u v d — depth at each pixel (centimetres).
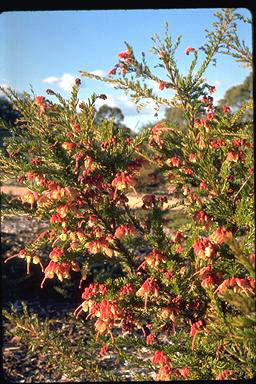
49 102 271
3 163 269
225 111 305
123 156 273
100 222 278
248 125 279
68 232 262
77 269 266
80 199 265
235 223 260
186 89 283
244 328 185
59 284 631
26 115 268
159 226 263
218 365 248
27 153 272
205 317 259
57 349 291
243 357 226
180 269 259
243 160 282
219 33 284
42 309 578
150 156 292
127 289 259
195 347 249
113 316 253
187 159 275
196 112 287
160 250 258
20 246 727
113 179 273
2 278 623
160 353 263
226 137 280
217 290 231
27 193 261
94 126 285
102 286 262
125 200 269
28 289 630
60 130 275
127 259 283
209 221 258
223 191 260
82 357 294
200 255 238
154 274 257
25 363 438
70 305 596
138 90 291
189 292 253
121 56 290
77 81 267
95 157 266
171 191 296
